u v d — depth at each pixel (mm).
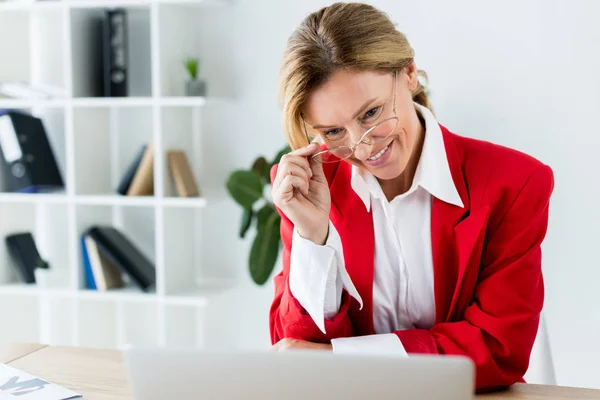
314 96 1258
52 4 2773
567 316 2631
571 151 2590
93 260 2844
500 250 1363
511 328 1301
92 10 2863
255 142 2883
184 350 908
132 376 932
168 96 2744
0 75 2982
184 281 2873
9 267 3031
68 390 1275
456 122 2684
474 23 2639
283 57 1323
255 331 2932
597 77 2545
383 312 1522
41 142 2963
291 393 889
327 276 1365
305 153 1384
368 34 1238
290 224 1481
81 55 2834
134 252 2904
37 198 2850
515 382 1325
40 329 3160
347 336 1435
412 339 1297
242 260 2930
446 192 1386
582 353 2623
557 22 2564
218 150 2930
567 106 2580
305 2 2779
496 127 2648
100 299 2977
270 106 2854
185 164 2793
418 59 2699
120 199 2744
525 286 1327
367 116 1260
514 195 1358
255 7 2838
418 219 1464
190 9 2893
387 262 1493
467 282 1391
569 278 2623
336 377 872
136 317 3076
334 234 1391
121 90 2826
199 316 2961
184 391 920
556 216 2623
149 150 2771
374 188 1443
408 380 854
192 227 2930
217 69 2900
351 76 1220
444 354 1295
